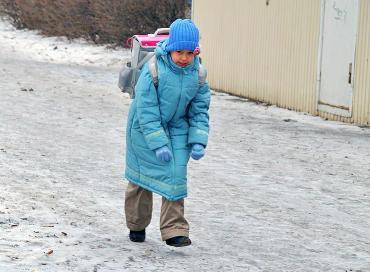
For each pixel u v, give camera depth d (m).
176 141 10.69
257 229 12.73
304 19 27.38
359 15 24.42
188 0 47.31
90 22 50.97
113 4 49.16
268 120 25.67
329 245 11.98
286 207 14.41
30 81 33.81
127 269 9.93
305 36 27.34
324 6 26.19
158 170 10.60
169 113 10.55
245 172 17.50
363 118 24.62
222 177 16.88
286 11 28.50
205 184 16.11
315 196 15.42
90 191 14.83
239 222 13.12
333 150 20.42
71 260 10.15
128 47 48.66
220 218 13.34
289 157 19.38
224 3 32.91
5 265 9.73
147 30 48.53
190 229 12.45
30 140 20.19
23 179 15.51
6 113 24.64
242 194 15.32
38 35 54.22
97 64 45.12
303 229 12.89
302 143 21.36
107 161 18.02
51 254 10.36
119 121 24.27
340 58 25.47
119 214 13.09
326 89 26.28
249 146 20.77
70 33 51.91
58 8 52.44
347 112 25.23
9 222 12.05
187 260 10.59
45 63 42.94
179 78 10.41
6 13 57.97
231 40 32.50
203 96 10.69
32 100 27.98
